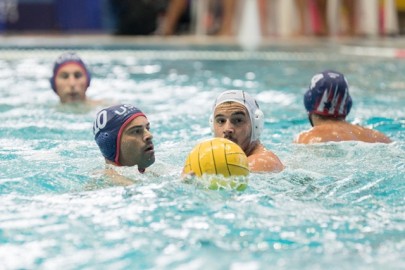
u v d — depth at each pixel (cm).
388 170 819
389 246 568
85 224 618
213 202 671
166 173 780
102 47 2642
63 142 1001
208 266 526
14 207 666
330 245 570
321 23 2919
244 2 2931
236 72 1942
